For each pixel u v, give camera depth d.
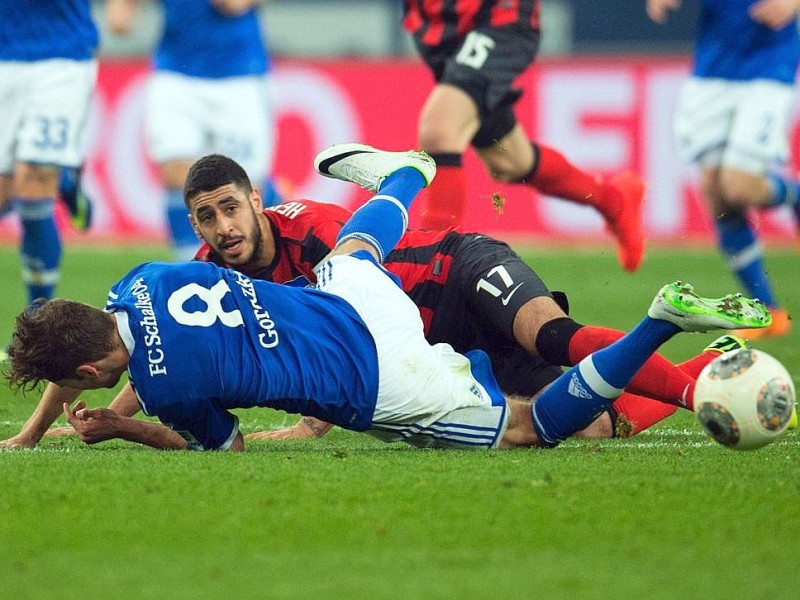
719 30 34.84
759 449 16.44
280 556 11.59
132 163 54.31
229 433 16.36
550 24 67.56
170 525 12.56
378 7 72.12
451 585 10.73
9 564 11.37
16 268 49.09
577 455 16.25
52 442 17.88
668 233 53.09
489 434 16.70
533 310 17.42
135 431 16.39
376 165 18.53
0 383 24.38
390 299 16.55
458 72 25.77
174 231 37.41
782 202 34.94
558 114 52.94
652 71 52.25
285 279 18.38
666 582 10.82
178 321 15.58
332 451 16.70
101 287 41.16
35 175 29.62
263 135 37.66
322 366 15.96
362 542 12.02
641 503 13.40
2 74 29.31
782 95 34.78
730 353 15.12
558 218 54.59
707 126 35.22
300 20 72.44
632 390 16.94
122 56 71.94
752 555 11.63
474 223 54.84
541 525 12.58
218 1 35.91
